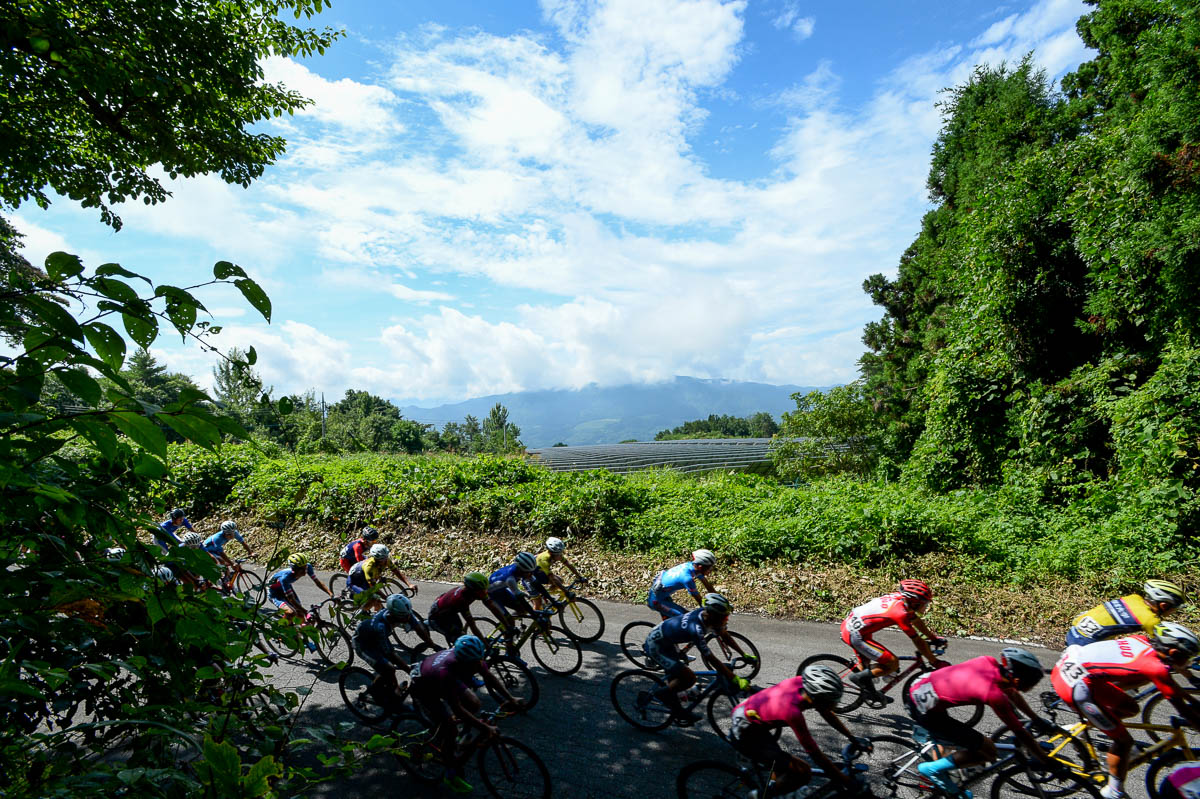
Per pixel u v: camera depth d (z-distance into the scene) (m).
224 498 18.94
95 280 1.59
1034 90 18.33
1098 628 5.49
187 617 2.15
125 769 1.94
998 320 14.74
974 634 8.34
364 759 2.46
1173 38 10.68
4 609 1.90
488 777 5.51
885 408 22.59
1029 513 12.44
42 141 6.61
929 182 22.94
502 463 18.47
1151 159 10.88
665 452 37.47
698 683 6.23
